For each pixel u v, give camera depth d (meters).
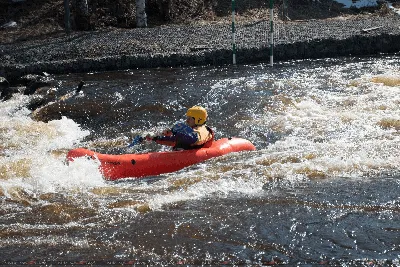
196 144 9.58
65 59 17.50
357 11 24.81
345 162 9.39
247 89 14.35
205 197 8.36
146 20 22.03
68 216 7.90
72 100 14.02
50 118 13.09
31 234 7.44
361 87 14.06
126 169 9.13
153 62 17.58
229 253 6.85
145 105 13.46
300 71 16.22
